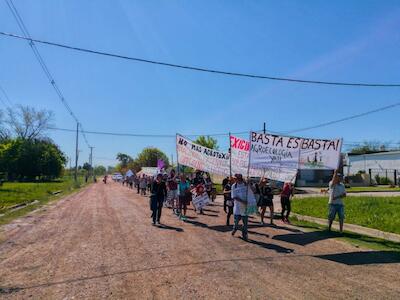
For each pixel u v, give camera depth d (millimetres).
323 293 6871
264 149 13508
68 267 8516
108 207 22641
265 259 9289
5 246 10758
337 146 13875
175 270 8258
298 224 15203
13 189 43031
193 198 19422
